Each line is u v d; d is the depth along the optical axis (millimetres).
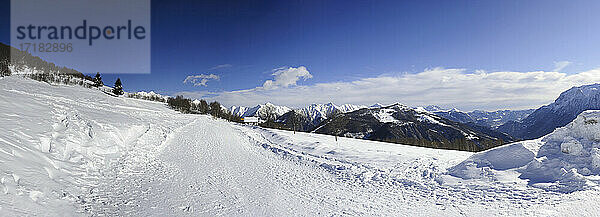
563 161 11203
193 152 19406
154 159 14898
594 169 10516
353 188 12086
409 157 18031
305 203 9961
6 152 7602
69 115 14664
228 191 10773
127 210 7680
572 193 9180
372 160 17906
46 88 50594
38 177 7477
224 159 18156
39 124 11180
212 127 43469
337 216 8773
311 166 17000
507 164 12594
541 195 9391
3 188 6102
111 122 17719
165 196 9289
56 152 9852
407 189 11680
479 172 12312
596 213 7816
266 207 9328
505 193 9969
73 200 7461
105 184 9438
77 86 84625
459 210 9000
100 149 12430
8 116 10695
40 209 6250
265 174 14430
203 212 8336
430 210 9180
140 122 23031
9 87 34781
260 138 33938
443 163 15492
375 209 9391
